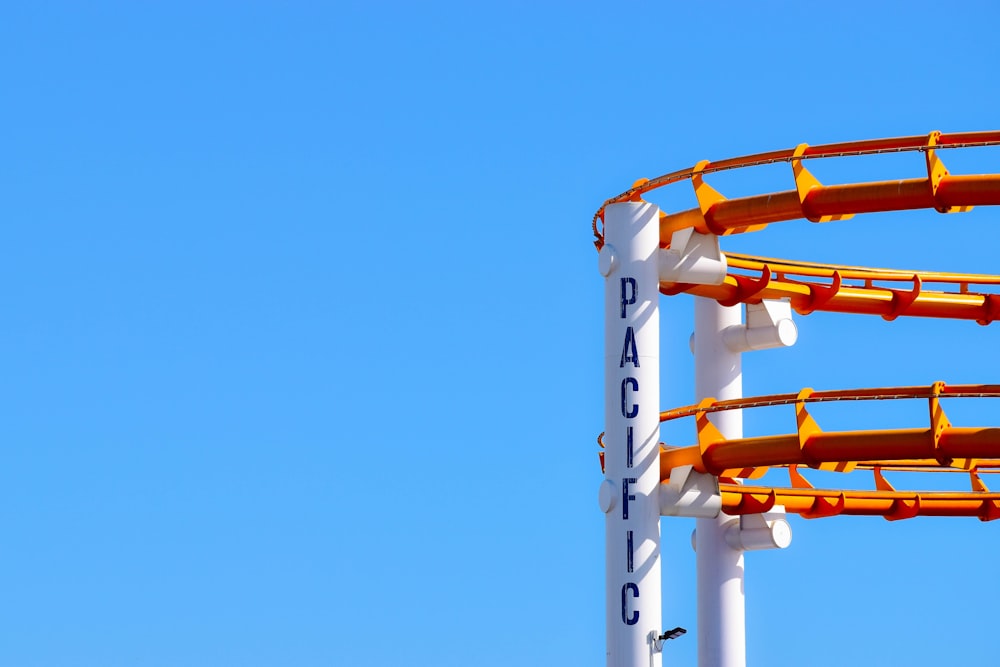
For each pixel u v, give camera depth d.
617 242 39.19
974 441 35.47
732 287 41.22
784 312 42.62
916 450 36.22
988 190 34.38
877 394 36.56
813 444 37.47
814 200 36.50
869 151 35.38
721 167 37.94
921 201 35.06
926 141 34.69
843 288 42.62
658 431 38.78
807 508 42.31
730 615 42.47
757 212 37.66
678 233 39.78
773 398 37.91
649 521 38.34
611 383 38.97
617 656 38.03
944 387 35.84
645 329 38.78
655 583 38.22
